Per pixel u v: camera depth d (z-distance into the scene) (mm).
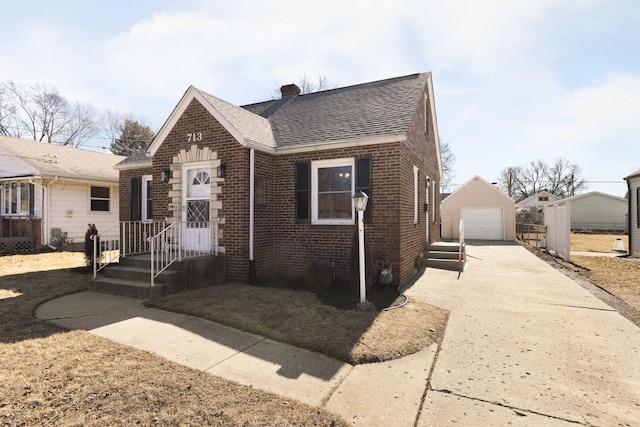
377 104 9406
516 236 22297
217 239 7977
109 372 3338
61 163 15117
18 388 2996
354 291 6613
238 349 4102
